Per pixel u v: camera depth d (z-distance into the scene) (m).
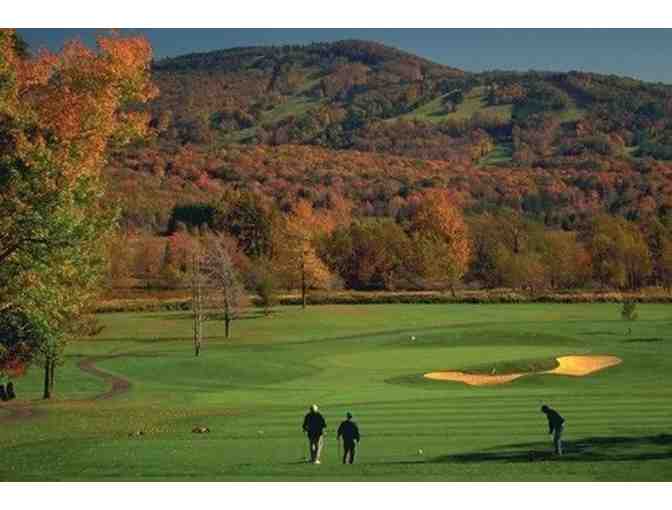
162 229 190.62
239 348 96.81
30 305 43.56
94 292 66.31
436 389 63.31
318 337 107.12
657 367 74.75
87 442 39.22
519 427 40.84
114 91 43.88
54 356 58.44
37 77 42.84
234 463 33.62
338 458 34.75
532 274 162.50
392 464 32.75
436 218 168.00
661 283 171.25
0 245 39.72
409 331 110.38
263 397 59.19
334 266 166.62
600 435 38.06
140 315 128.50
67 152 40.69
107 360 85.31
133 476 31.41
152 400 59.12
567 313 130.12
